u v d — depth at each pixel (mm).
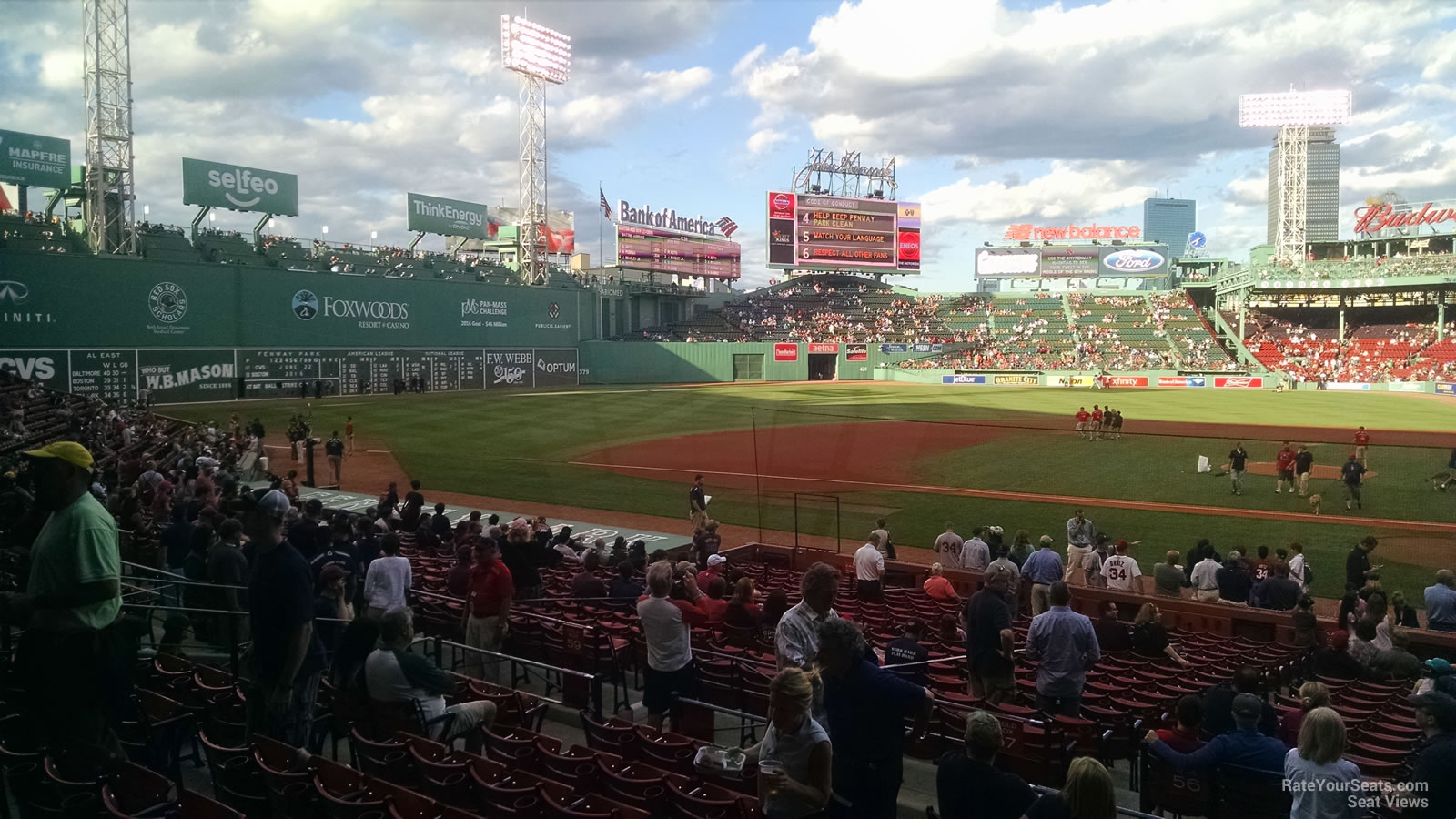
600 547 17297
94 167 50719
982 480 26891
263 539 5551
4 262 45812
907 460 30562
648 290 91375
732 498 24656
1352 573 14898
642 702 8047
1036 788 5602
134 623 5758
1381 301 86688
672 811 5488
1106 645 11352
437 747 6000
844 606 12609
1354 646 10641
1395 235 93562
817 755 4500
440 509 17125
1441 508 22703
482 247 105562
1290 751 5656
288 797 5352
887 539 16875
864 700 4723
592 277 88125
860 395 62000
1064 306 98312
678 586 10508
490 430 40219
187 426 35969
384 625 6594
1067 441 34625
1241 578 14477
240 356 56062
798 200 93500
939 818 5262
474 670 9102
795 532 18281
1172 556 14188
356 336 62562
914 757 7879
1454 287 82500
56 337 47688
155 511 14938
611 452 33062
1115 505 23391
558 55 77062
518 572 11070
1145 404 54719
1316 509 22156
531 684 9883
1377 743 7805
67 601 5039
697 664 8805
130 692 5684
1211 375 77062
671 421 42875
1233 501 23969
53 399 35688
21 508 10828
